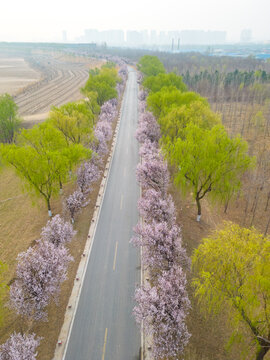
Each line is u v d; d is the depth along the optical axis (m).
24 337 21.05
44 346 21.95
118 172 51.41
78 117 50.69
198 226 35.94
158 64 129.50
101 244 33.47
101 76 90.69
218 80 112.19
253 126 71.69
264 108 83.44
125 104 100.25
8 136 65.75
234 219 37.75
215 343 21.64
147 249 27.02
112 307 25.45
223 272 19.00
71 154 38.50
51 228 30.20
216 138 32.28
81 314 24.77
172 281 22.53
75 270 29.55
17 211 40.09
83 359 21.27
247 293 17.42
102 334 23.09
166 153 37.06
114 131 72.69
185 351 20.98
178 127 48.22
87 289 27.31
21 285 23.03
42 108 101.25
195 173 33.09
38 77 182.38
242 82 105.25
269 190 42.28
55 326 23.61
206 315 23.70
